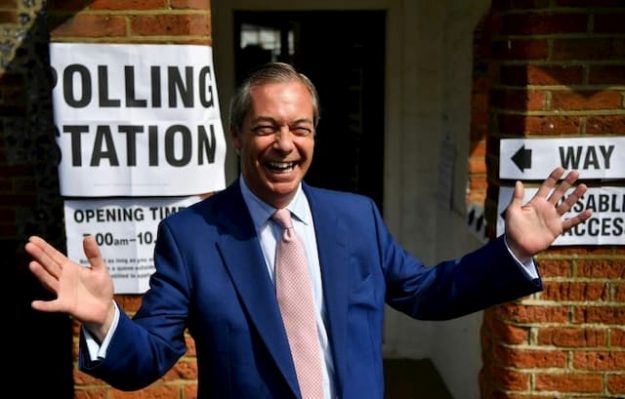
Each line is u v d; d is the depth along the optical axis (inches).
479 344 165.6
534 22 124.1
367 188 211.5
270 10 201.2
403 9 199.8
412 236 209.6
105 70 120.0
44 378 179.3
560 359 131.9
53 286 74.4
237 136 86.7
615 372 132.0
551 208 86.9
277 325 82.2
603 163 127.1
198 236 85.0
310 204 89.4
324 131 209.3
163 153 122.3
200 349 84.6
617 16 123.9
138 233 123.7
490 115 138.9
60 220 179.6
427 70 202.2
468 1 174.2
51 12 118.6
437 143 205.3
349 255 87.7
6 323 179.8
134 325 78.7
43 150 177.3
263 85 83.2
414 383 200.5
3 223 179.0
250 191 87.1
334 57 205.9
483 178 173.9
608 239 129.0
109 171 121.8
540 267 129.9
